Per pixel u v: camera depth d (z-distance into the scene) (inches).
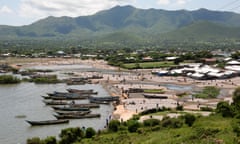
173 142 2886.3
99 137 3873.0
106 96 7785.4
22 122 5315.0
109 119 5506.9
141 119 4918.8
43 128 5004.9
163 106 5989.2
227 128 3009.4
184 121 4188.0
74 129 4047.7
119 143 3395.7
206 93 7765.8
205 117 4227.4
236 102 4709.6
